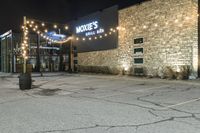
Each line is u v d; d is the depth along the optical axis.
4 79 22.59
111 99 10.12
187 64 17.88
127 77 20.30
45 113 7.60
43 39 32.72
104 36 25.84
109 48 25.11
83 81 18.91
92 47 27.64
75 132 5.58
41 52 32.78
